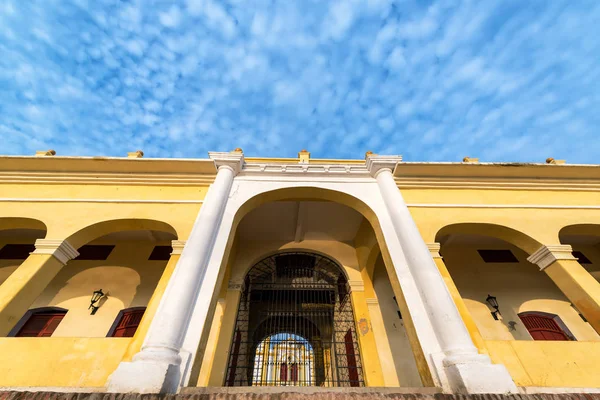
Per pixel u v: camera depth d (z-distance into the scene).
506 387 2.82
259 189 5.34
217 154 5.73
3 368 3.06
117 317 6.14
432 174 5.80
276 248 7.55
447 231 5.19
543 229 5.00
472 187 5.74
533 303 6.86
